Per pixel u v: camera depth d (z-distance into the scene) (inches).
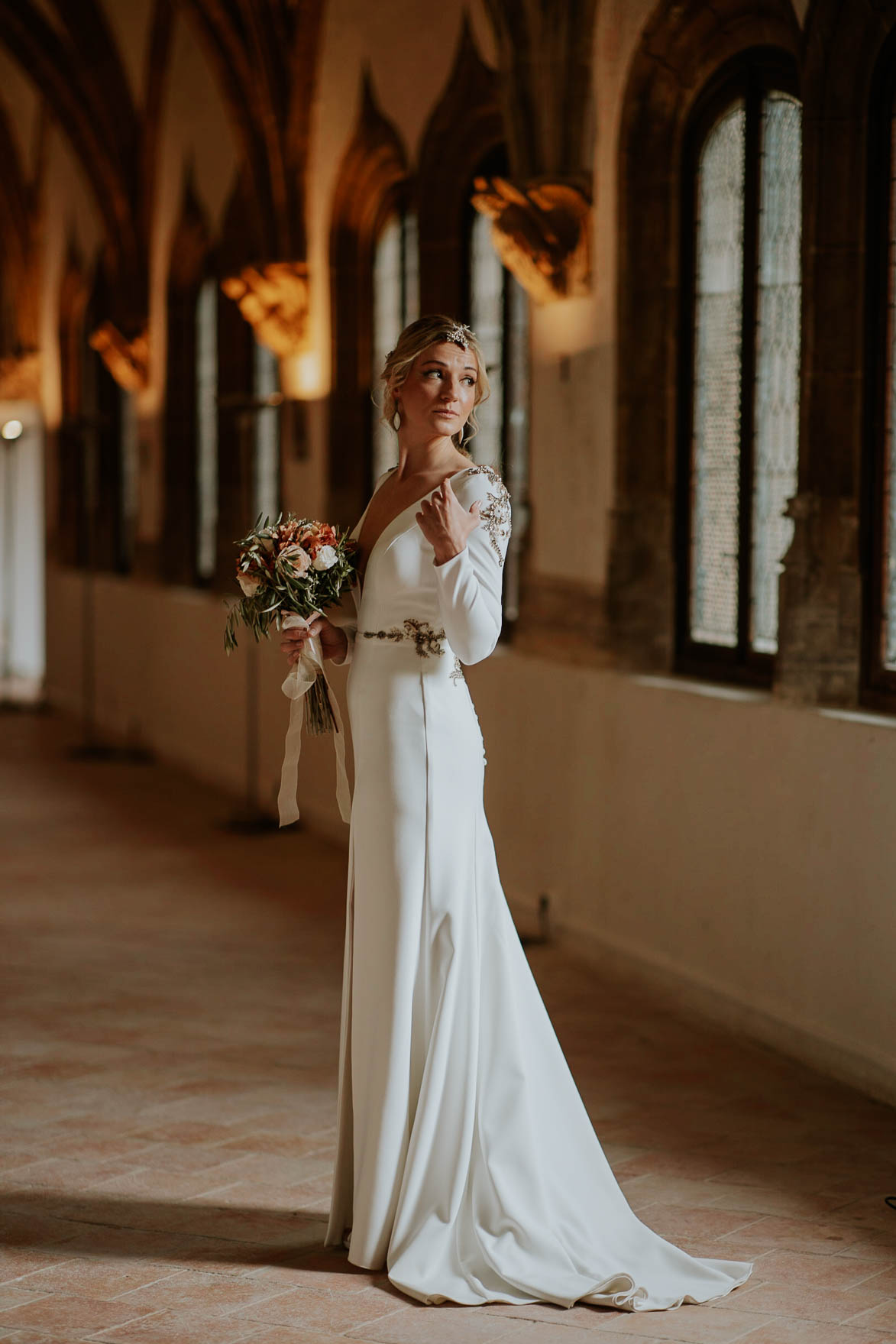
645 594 253.0
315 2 359.6
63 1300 135.7
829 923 199.3
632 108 245.6
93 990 243.4
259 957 264.8
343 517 378.3
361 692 141.1
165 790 432.1
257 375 439.8
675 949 235.6
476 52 305.0
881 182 203.8
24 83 574.2
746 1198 159.9
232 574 442.3
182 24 442.9
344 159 358.0
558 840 269.9
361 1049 140.4
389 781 138.7
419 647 139.7
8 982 248.1
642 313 249.9
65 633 587.5
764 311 231.8
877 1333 128.9
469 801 141.0
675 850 234.8
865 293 205.9
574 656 266.5
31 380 602.2
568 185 257.1
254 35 366.9
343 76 355.9
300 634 143.2
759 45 228.1
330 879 327.0
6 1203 158.1
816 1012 202.5
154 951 268.8
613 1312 132.7
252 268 383.2
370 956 139.6
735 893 219.9
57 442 588.7
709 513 246.5
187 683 464.4
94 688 554.6
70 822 386.0
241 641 422.6
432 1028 138.3
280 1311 133.1
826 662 207.2
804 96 206.5
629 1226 141.3
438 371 140.9
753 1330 129.5
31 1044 215.0
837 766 197.5
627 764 247.9
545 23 254.1
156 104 463.5
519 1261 136.2
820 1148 174.1
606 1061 205.9
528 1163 138.6
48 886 319.0
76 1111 187.0
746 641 235.9
